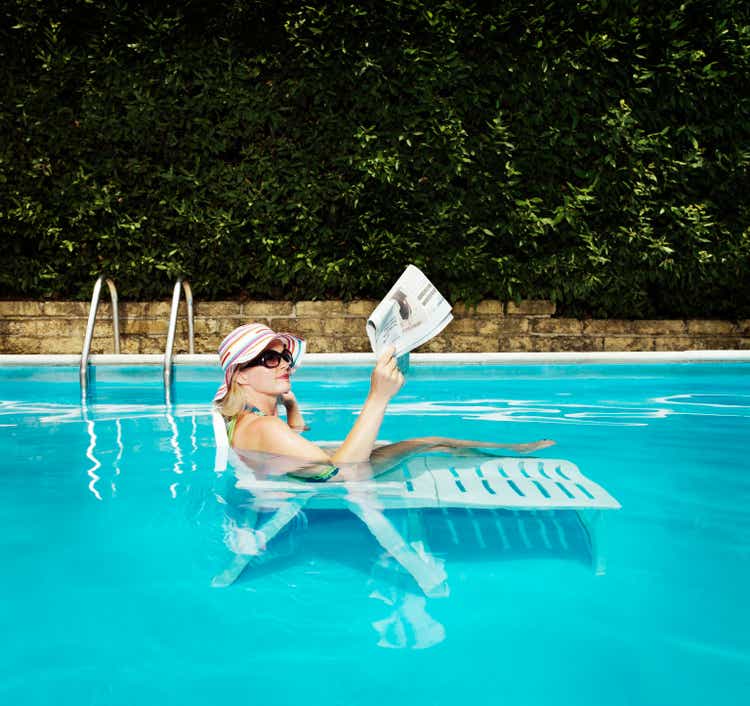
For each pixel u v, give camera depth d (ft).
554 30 24.56
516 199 25.13
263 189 24.75
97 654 4.33
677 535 6.46
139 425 12.70
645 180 25.57
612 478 8.76
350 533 6.29
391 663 4.18
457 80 24.16
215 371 18.17
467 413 13.97
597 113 25.14
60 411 14.30
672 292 26.91
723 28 25.00
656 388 17.24
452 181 25.16
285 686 3.95
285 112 24.71
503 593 5.15
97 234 24.62
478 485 7.58
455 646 4.38
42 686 3.97
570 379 18.39
